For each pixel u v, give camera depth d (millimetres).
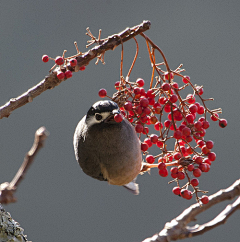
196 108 6664
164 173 6613
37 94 6254
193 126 6660
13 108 6117
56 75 6336
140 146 7113
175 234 6996
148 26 6367
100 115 6590
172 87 6695
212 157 6625
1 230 6172
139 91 6738
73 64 6262
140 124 6887
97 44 6805
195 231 7055
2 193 6938
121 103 6910
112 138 6699
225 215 7086
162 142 6832
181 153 6602
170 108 6844
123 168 6945
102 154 6844
